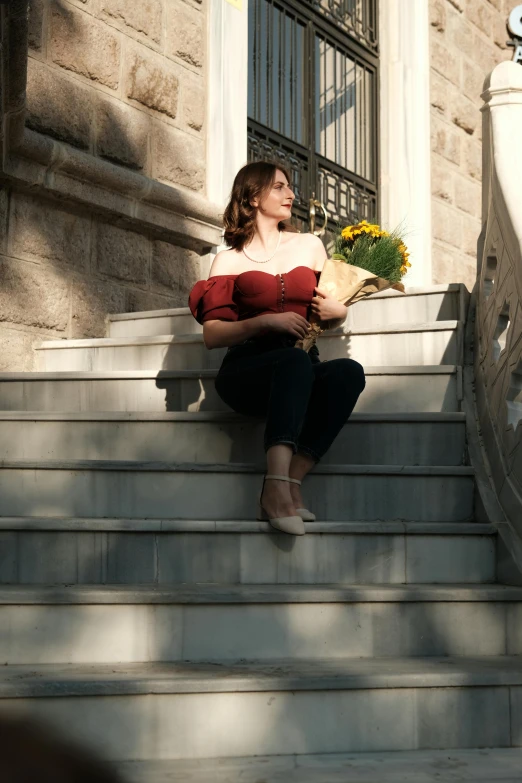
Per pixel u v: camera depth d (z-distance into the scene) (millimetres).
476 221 9523
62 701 2018
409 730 2168
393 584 2684
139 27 5402
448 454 3264
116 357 4383
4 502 2889
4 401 3967
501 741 2203
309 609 2434
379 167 8375
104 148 5113
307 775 1922
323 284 3113
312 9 7441
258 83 6758
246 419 3170
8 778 281
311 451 2861
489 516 2857
